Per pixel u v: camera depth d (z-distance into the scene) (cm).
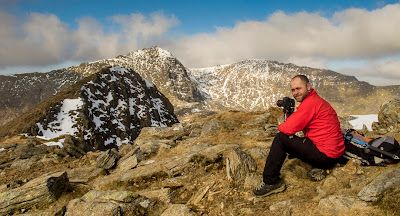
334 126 346
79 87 4456
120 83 4997
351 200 308
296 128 342
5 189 552
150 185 455
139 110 4709
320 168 371
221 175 427
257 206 351
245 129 615
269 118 690
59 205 438
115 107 4506
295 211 323
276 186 361
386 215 284
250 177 395
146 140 695
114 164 562
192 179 438
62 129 3681
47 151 982
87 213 393
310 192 351
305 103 342
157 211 392
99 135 3850
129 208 391
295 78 345
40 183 454
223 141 548
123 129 4206
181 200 406
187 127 766
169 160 489
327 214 306
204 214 363
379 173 335
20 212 435
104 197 413
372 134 539
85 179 529
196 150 529
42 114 3784
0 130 3797
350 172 354
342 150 354
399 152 347
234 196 380
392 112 568
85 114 3972
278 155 354
